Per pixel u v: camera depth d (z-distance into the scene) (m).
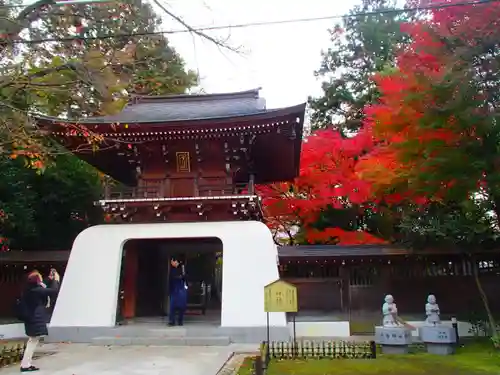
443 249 15.69
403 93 11.81
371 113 15.54
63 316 14.84
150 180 17.39
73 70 11.59
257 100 19.97
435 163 10.98
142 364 10.30
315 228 25.00
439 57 11.82
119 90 15.93
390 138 15.18
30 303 9.61
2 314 16.77
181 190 17.12
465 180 11.04
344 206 25.23
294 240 30.50
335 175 20.67
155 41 18.67
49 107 16.94
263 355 8.90
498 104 11.33
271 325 14.10
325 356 11.38
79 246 15.96
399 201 17.55
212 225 15.85
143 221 16.89
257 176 21.66
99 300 15.03
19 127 11.46
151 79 21.27
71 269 15.56
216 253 19.80
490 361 10.74
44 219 22.34
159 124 15.48
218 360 10.83
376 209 23.69
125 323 15.77
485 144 10.98
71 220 23.92
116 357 11.28
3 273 17.11
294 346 11.58
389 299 12.71
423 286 16.36
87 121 15.20
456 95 10.39
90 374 9.15
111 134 15.80
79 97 15.27
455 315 15.83
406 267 16.61
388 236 24.44
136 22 18.73
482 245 14.96
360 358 11.16
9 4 12.23
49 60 15.47
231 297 14.57
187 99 20.81
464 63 10.72
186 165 17.19
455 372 9.45
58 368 9.82
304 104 14.51
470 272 16.12
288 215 26.47
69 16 12.47
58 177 21.75
